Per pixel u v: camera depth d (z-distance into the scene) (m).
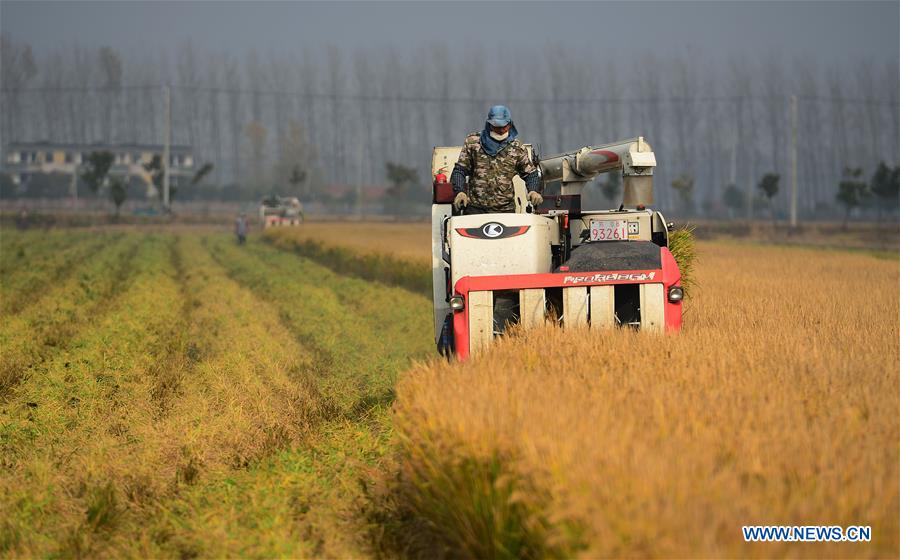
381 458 24.66
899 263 85.56
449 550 18.66
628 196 33.03
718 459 15.40
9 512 22.53
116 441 28.33
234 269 111.69
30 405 33.53
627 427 16.09
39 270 96.19
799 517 13.23
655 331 26.55
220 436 28.33
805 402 19.23
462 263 28.83
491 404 17.80
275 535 20.41
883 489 13.90
